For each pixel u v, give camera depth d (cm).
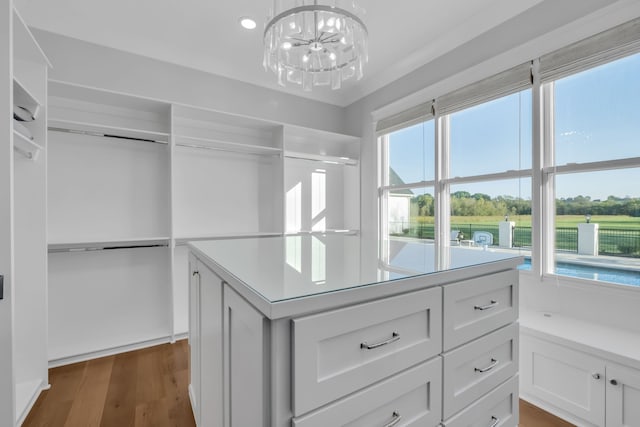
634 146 177
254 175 331
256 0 220
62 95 235
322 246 146
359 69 193
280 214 319
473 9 234
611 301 183
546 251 215
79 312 248
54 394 186
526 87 218
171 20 242
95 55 256
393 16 241
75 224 246
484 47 245
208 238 287
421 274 85
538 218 215
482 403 102
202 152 303
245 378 75
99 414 167
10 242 125
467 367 98
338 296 68
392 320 78
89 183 251
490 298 105
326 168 387
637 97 176
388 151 349
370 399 74
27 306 187
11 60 129
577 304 197
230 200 317
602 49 181
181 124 291
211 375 110
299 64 200
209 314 113
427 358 86
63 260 243
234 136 319
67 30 243
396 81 329
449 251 129
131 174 268
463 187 272
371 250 133
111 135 253
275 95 353
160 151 281
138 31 257
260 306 64
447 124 284
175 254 289
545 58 208
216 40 270
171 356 239
